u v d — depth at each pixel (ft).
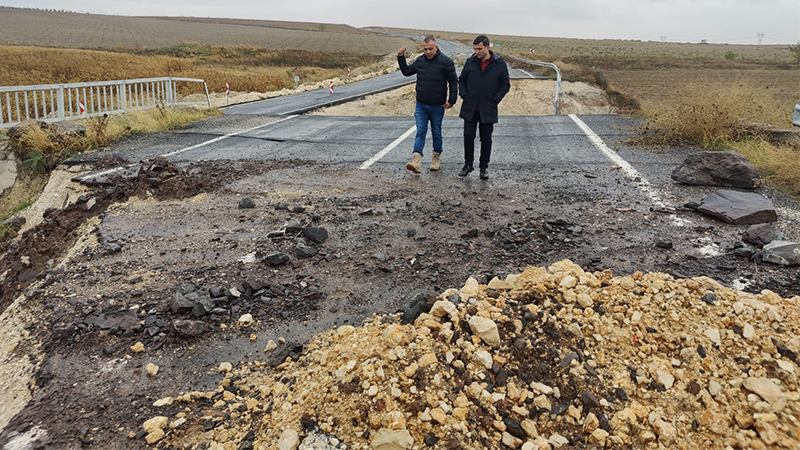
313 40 320.50
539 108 58.75
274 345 10.33
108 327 11.18
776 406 7.04
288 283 12.92
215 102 63.67
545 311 9.43
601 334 8.94
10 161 28.94
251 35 342.03
